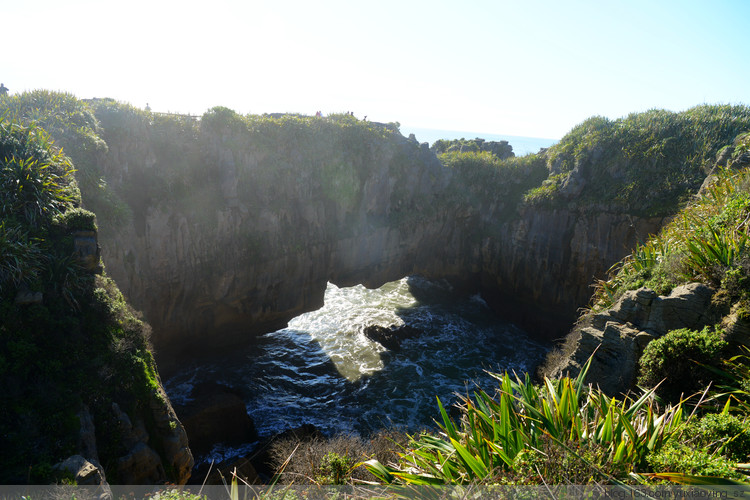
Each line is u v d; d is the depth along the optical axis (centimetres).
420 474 664
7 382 1327
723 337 959
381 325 4253
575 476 531
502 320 4719
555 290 4269
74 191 1986
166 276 3141
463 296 5238
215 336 3597
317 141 3912
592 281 3966
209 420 2577
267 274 3691
